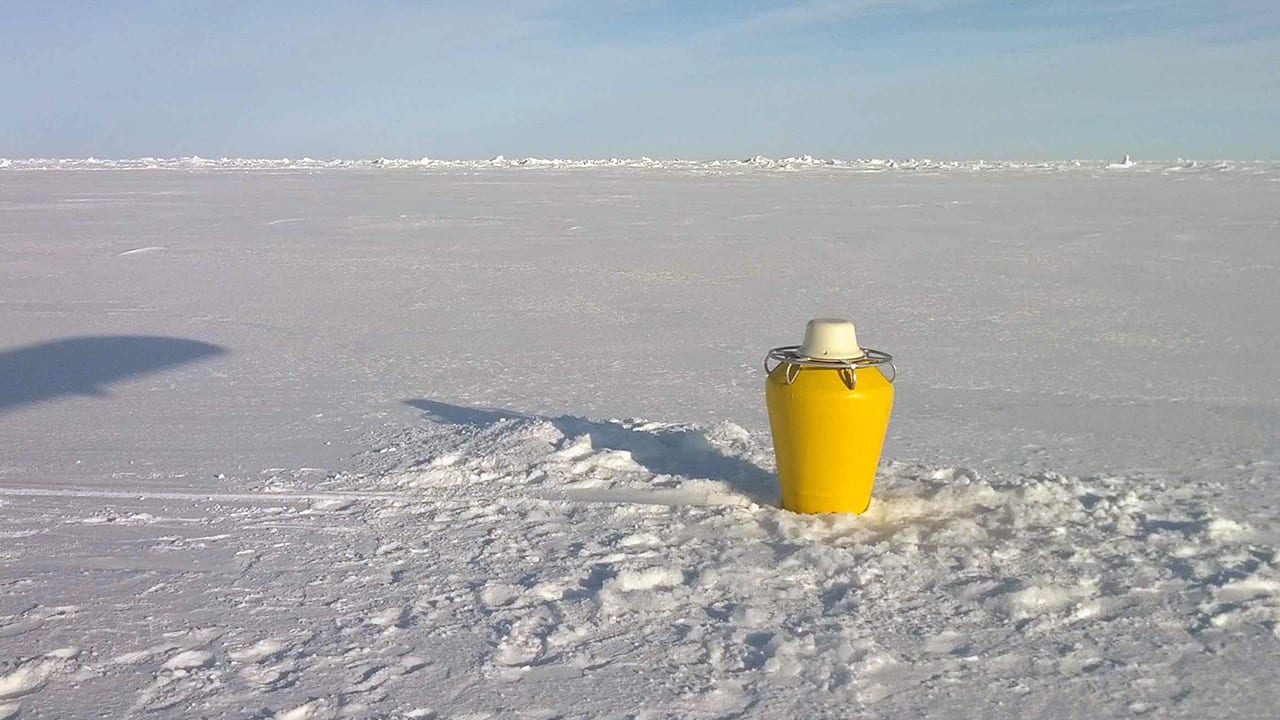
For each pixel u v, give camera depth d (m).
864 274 16.67
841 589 4.20
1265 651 3.59
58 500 5.50
